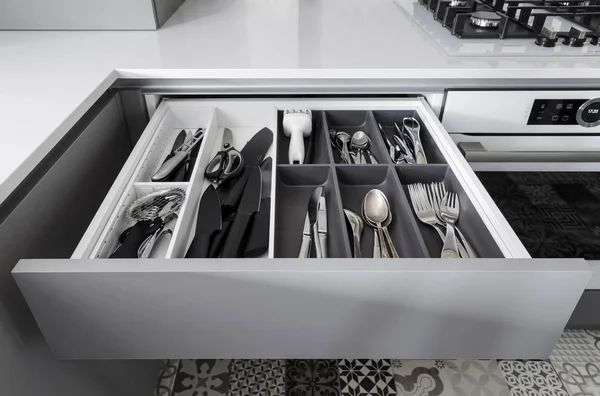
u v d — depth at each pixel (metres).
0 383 0.51
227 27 1.08
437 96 0.89
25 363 0.56
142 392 1.01
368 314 0.52
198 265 0.48
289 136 0.92
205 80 0.85
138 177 0.76
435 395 1.11
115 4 0.99
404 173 0.80
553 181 0.94
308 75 0.83
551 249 0.95
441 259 0.49
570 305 0.51
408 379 1.15
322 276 0.48
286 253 0.71
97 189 0.82
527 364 1.18
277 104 0.93
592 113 0.89
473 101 0.88
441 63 0.85
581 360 1.19
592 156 0.90
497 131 0.91
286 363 1.18
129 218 0.69
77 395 0.68
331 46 0.95
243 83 0.86
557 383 1.14
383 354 0.57
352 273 0.48
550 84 0.86
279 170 0.80
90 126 0.77
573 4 1.06
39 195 0.63
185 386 1.12
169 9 1.15
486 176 0.95
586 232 0.94
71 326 0.53
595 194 0.95
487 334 0.54
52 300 0.50
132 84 0.85
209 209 0.71
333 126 0.97
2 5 0.98
